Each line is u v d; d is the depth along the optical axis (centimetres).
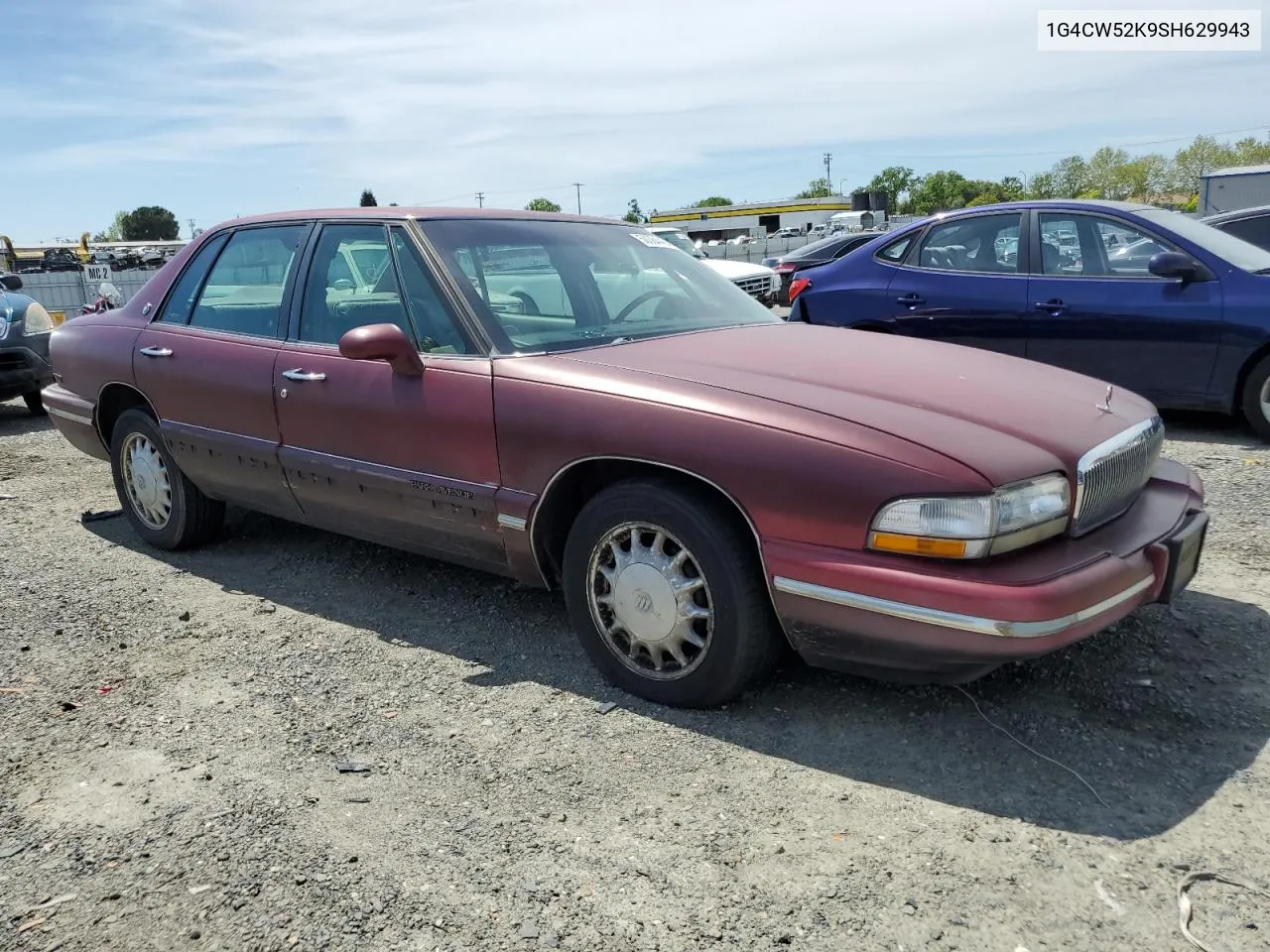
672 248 457
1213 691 312
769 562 278
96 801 274
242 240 449
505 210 421
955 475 257
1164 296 635
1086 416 304
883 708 309
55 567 473
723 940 213
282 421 403
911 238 745
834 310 769
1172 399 648
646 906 224
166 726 315
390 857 245
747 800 264
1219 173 1788
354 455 378
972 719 300
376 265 387
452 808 265
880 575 261
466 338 351
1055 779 269
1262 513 484
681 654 309
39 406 908
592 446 309
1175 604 376
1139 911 217
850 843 244
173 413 454
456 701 326
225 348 429
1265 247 869
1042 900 222
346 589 432
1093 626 261
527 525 329
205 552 489
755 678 304
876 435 271
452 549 362
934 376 321
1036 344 684
